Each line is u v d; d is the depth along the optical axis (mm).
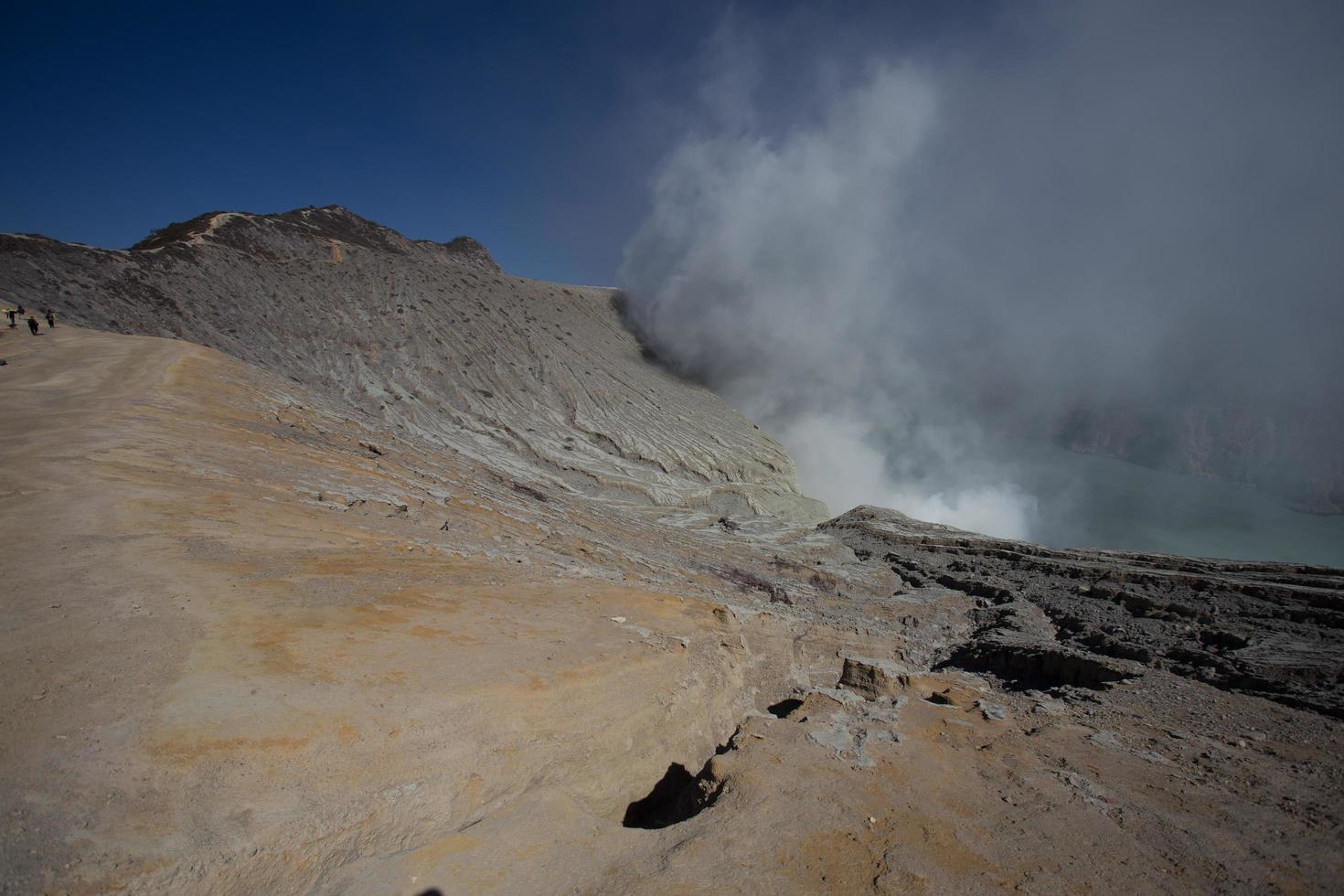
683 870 5629
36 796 4461
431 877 5207
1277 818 7887
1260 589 25938
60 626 6930
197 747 5348
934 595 33406
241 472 16156
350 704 6578
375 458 23938
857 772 8172
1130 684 15594
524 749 7328
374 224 101625
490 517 21844
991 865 6309
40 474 12656
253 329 52125
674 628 12219
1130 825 7488
